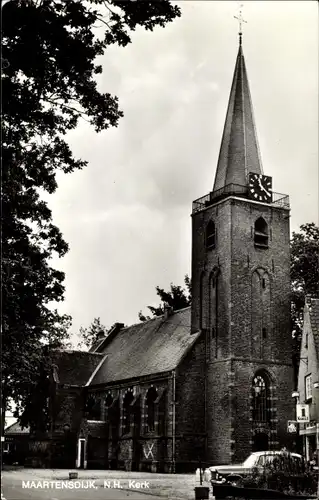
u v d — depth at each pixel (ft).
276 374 184.14
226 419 175.73
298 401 163.43
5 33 70.85
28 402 228.63
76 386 233.14
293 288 212.23
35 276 100.68
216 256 191.83
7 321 96.68
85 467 208.33
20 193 92.22
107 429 214.69
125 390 210.18
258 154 200.64
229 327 180.96
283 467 85.87
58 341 166.09
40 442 226.79
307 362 157.99
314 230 216.13
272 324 187.52
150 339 224.74
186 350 186.60
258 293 187.93
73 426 227.61
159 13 74.38
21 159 86.69
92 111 84.89
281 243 194.70
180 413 180.96
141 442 193.16
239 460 171.73
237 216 189.16
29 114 80.18
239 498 83.20
